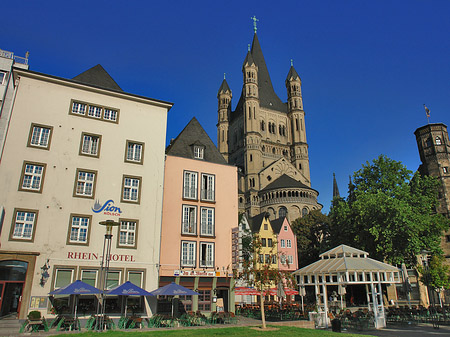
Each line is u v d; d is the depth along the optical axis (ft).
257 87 334.85
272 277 74.43
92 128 93.97
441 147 228.63
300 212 272.92
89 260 83.87
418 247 129.49
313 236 226.58
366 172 159.12
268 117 346.95
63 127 90.17
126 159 96.17
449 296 165.78
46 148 86.74
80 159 90.07
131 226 92.27
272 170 307.17
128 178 95.45
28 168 84.12
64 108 91.66
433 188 155.63
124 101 100.68
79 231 85.35
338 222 159.12
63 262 81.05
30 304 75.36
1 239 76.59
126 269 87.56
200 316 86.07
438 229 138.62
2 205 78.64
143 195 95.61
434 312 97.35
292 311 102.32
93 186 89.76
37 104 88.74
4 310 74.02
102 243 86.63
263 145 329.31
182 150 114.93
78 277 81.71
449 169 223.71
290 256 210.38
